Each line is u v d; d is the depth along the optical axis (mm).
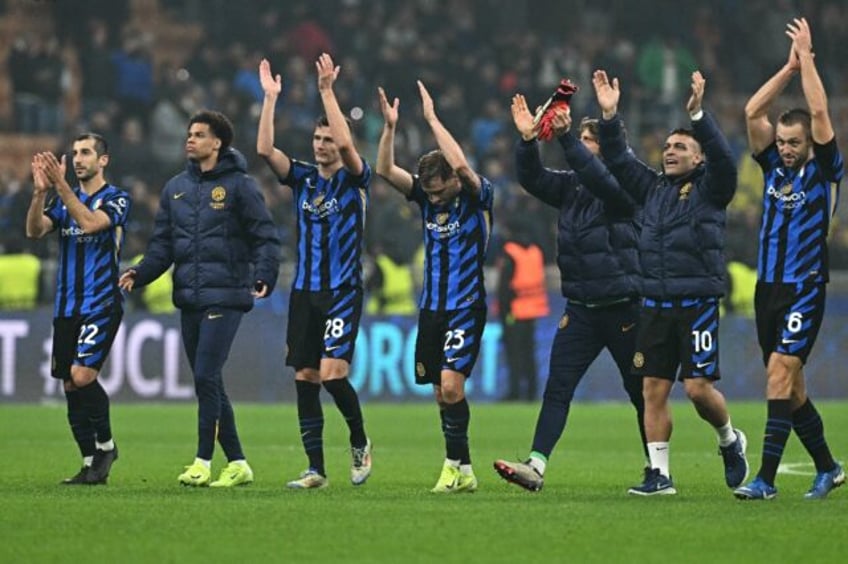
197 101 97125
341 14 105875
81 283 39125
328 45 105062
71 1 103500
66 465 46000
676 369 36156
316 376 38281
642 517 31375
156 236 39562
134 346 76938
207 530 29453
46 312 77000
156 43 109188
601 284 37219
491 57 105812
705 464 47281
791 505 33438
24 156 97062
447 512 32188
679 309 35500
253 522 30516
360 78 102625
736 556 26844
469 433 60281
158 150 95688
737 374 80562
